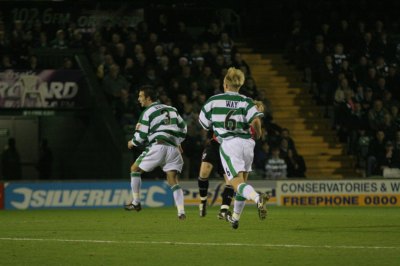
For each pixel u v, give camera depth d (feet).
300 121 236.63
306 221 133.90
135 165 133.59
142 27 233.96
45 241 101.71
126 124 213.25
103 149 215.72
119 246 95.81
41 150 220.02
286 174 207.00
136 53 223.51
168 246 95.61
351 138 224.74
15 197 183.42
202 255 87.56
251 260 83.66
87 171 224.12
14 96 215.92
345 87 230.48
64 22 241.76
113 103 219.00
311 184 193.88
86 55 229.04
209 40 239.71
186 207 185.16
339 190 193.88
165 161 131.95
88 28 243.81
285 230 116.16
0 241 101.91
